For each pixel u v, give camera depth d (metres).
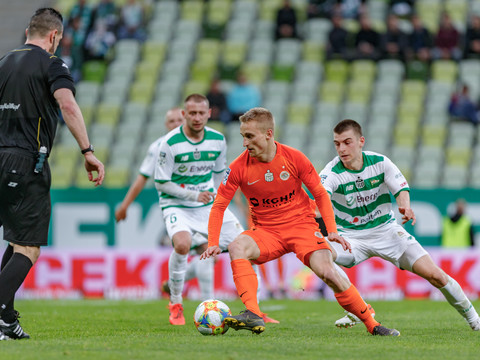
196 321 20.70
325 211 20.50
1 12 83.31
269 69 74.69
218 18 81.94
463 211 46.31
